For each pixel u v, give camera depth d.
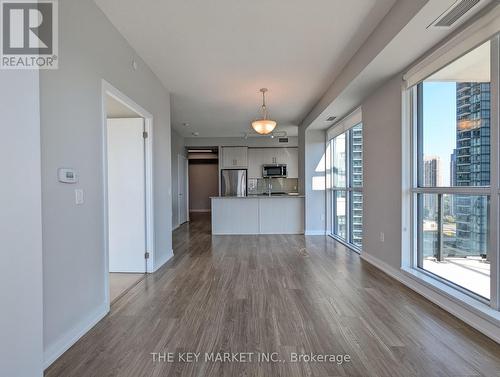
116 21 2.63
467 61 2.33
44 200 1.75
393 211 3.38
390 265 3.49
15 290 1.38
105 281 2.47
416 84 2.90
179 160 8.45
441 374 1.65
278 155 8.98
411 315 2.39
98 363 1.78
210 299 2.77
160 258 4.02
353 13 2.56
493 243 2.10
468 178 2.40
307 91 4.62
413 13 2.14
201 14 2.54
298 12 2.53
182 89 4.46
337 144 6.09
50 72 1.82
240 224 6.71
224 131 7.99
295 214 6.73
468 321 2.22
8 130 1.36
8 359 1.35
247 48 3.18
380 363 1.75
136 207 3.68
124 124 3.67
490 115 2.10
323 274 3.54
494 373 1.65
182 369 1.72
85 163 2.20
